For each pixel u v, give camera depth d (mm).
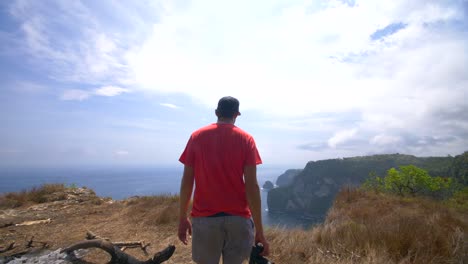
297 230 4824
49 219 6344
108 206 7781
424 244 3697
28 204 8492
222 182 1952
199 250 1986
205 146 2025
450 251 3578
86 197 9289
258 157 2031
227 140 2002
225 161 1958
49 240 4801
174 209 6160
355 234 4223
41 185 10047
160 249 4234
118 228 5438
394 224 4551
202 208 1983
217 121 2207
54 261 3719
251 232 2029
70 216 6664
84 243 3639
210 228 1943
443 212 6469
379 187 12133
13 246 4512
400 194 11203
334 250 3859
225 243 2010
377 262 3262
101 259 3822
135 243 4348
